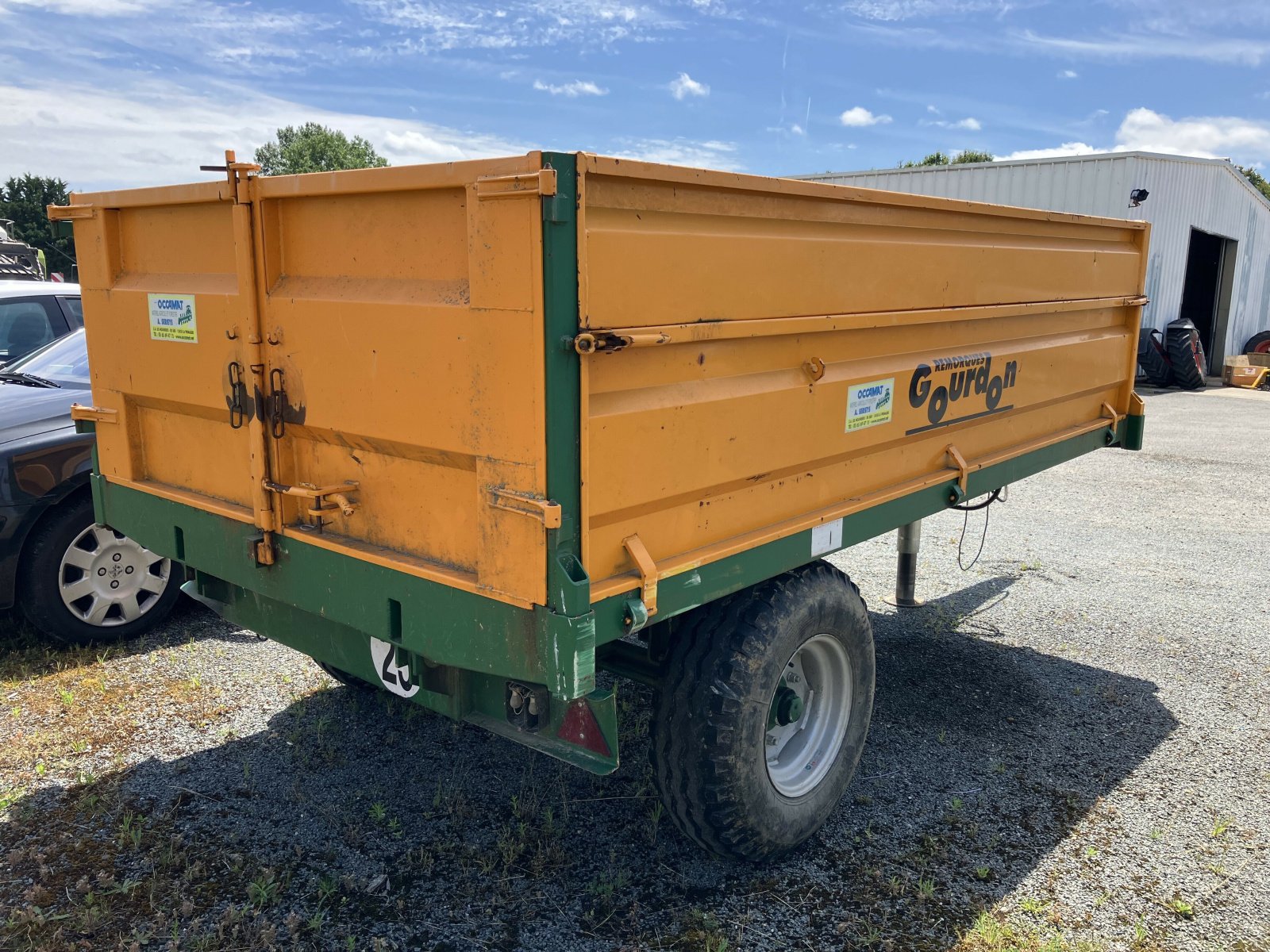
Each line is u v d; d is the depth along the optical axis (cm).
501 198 205
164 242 307
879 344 321
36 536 444
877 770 370
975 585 607
